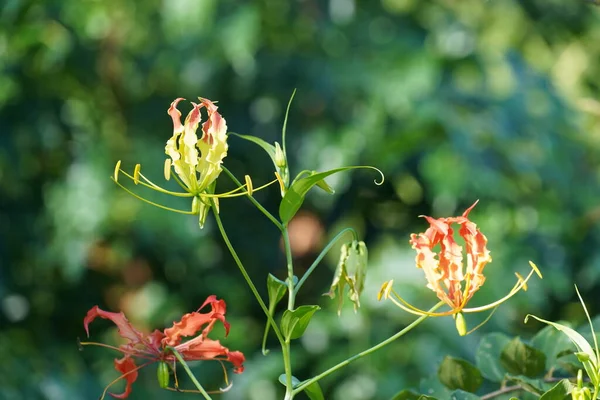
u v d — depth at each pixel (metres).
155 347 2.05
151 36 5.36
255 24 5.02
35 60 5.12
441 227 1.85
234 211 5.46
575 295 5.27
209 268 5.44
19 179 5.26
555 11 6.01
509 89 5.28
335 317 4.89
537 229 5.09
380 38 5.37
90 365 5.42
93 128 5.30
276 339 5.49
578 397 1.80
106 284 5.46
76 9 5.10
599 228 5.21
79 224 5.04
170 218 5.11
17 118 5.22
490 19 6.00
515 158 5.01
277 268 5.54
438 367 2.36
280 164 2.00
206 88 5.33
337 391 4.85
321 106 5.32
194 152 1.91
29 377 4.99
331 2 5.43
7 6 4.71
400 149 4.99
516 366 2.29
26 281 5.35
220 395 5.12
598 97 6.45
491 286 4.82
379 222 5.34
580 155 5.40
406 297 4.74
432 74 5.07
